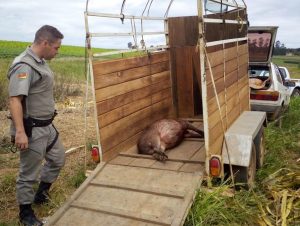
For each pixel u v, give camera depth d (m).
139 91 5.70
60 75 16.75
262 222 4.33
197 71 6.75
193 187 4.20
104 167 4.84
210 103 4.44
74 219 3.98
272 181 5.34
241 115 6.35
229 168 4.95
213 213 4.20
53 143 4.59
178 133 5.48
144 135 5.36
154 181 4.41
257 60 8.84
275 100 8.40
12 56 25.81
